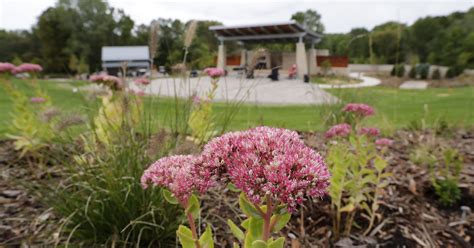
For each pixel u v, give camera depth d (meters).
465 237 2.09
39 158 2.88
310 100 9.15
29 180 2.38
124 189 1.70
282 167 0.84
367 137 2.41
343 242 1.95
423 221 2.22
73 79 3.39
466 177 2.79
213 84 2.94
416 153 3.26
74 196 1.82
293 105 7.65
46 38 26.09
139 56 18.98
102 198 1.77
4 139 3.76
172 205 1.83
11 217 1.93
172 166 1.12
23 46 24.16
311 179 0.85
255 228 0.97
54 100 4.18
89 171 1.98
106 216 1.78
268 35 21.47
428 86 16.73
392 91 11.46
